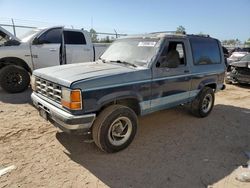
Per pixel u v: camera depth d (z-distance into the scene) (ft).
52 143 14.06
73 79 11.58
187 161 12.73
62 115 11.49
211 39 19.60
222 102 25.16
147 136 15.65
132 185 10.60
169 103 15.90
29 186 10.23
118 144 13.12
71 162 12.17
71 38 27.20
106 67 14.02
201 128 17.37
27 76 24.77
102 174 11.30
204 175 11.52
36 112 19.06
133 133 13.61
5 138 14.40
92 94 11.68
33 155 12.68
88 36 28.68
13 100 22.17
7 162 11.92
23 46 24.48
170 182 10.90
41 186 10.27
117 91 12.59
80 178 10.93
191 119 19.11
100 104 12.01
